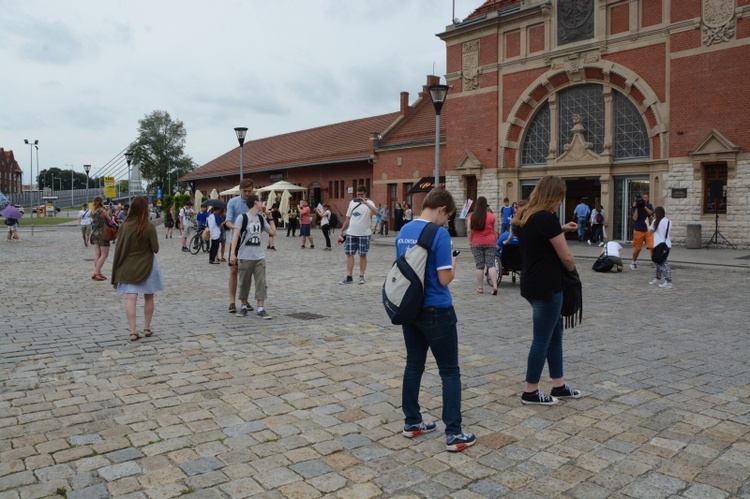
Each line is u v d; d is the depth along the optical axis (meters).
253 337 8.31
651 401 5.67
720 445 4.64
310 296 12.27
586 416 5.28
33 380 6.24
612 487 3.97
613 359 7.22
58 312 10.09
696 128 24.81
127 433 4.85
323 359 7.16
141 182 95.00
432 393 5.93
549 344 5.66
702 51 24.50
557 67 29.38
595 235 27.77
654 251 13.98
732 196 23.97
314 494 3.88
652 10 26.02
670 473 4.16
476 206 12.52
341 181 46.88
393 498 3.84
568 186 31.91
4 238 33.19
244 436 4.81
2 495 3.82
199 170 67.19
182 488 3.93
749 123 23.34
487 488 3.96
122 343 7.88
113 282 8.09
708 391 5.97
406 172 40.53
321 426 5.04
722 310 10.73
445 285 4.57
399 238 4.70
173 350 7.52
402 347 7.78
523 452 4.53
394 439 4.78
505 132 31.98
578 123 29.08
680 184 25.41
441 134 37.56
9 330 8.62
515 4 31.61
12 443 4.64
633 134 27.52
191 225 27.53
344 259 21.06
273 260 20.61
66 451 4.50
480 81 33.06
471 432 4.93
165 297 11.99
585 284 14.49
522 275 5.45
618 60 27.23
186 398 5.71
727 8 23.70
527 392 5.56
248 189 10.05
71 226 51.38
